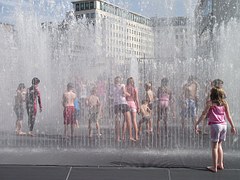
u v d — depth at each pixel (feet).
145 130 35.04
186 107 35.35
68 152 25.99
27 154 25.32
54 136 33.17
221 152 20.92
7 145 28.73
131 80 31.42
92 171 20.59
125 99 30.50
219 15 63.62
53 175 19.88
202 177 19.52
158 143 29.22
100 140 30.96
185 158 23.88
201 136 32.09
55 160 23.35
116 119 30.66
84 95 39.58
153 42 62.85
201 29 61.46
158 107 34.14
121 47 64.03
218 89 21.21
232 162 22.62
